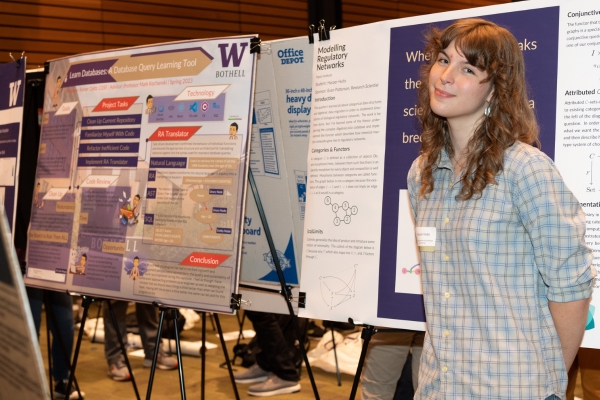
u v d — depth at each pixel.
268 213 2.53
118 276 2.48
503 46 1.39
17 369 0.92
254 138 2.53
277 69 2.44
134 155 2.51
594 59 1.74
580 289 1.33
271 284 2.54
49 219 2.74
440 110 1.42
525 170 1.33
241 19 6.81
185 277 2.32
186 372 4.32
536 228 1.33
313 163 2.19
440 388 1.43
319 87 2.19
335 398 3.72
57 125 2.79
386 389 2.53
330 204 2.14
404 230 2.01
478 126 1.42
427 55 1.71
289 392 3.81
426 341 1.53
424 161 1.55
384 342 2.48
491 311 1.36
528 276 1.37
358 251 2.08
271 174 2.50
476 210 1.38
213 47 2.38
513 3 1.85
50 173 2.78
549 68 1.78
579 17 1.76
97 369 4.41
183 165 2.38
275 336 3.72
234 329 5.79
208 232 2.30
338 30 2.16
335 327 5.03
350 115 2.12
